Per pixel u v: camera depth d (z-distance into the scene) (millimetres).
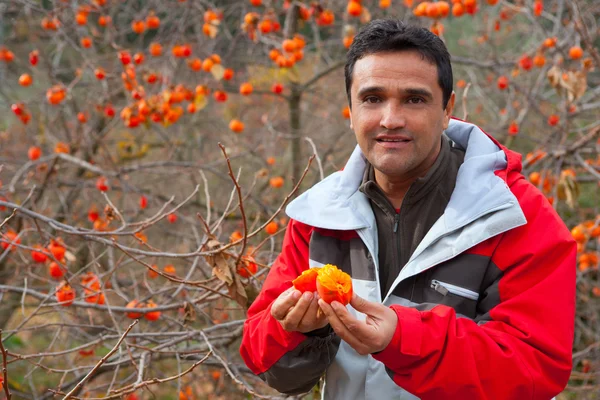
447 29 7406
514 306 1568
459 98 6047
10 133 5781
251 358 1774
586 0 5785
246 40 5703
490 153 1770
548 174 3922
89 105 5559
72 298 2766
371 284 1748
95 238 2779
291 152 5445
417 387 1515
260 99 6617
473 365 1492
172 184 5918
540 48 4262
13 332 2795
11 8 5164
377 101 1659
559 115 4969
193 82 5293
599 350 4531
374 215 1821
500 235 1636
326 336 1700
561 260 1592
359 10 4152
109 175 4168
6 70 5840
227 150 5676
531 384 1496
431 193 1756
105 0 4719
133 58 4785
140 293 4316
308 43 7000
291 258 1912
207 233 2451
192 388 4336
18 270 3979
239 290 2406
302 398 2898
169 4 5281
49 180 4656
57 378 4867
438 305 1582
